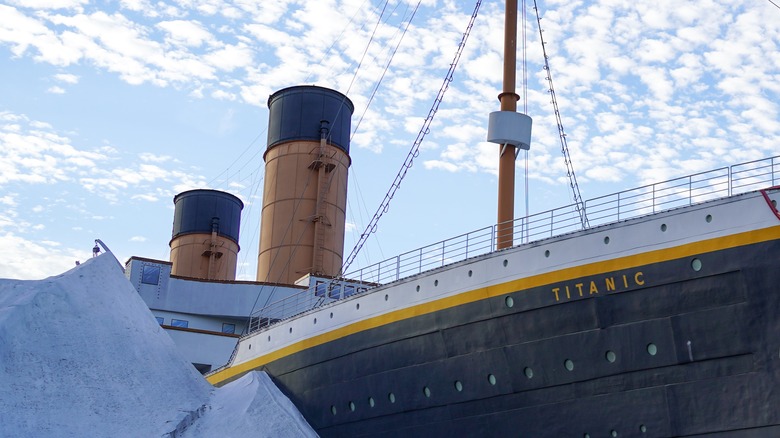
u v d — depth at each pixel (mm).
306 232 45125
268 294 40312
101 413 26375
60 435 25219
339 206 46281
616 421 21344
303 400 28984
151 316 30938
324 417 28078
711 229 20594
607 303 21734
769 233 19844
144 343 29391
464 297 24391
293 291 40000
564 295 22391
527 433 22812
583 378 21938
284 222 45500
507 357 23297
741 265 20047
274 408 28359
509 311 23359
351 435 27141
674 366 20688
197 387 29328
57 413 25828
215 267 50562
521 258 23438
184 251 50844
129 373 28078
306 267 44562
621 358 21391
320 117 46844
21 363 26641
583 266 22203
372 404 26562
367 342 26906
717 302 20266
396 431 25812
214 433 27125
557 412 22328
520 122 29375
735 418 19812
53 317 28375
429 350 25094
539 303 22797
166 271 40906
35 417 25438
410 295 25938
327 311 28797
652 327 21031
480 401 23828
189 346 38531
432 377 24938
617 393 21406
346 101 48094
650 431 20859
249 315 40188
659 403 20781
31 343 27281
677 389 20594
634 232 21656
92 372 27469
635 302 21344
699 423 20250
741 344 19906
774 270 19688
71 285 29719
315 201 45719
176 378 28969
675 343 20688
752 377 19734
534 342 22828
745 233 20125
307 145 46375
